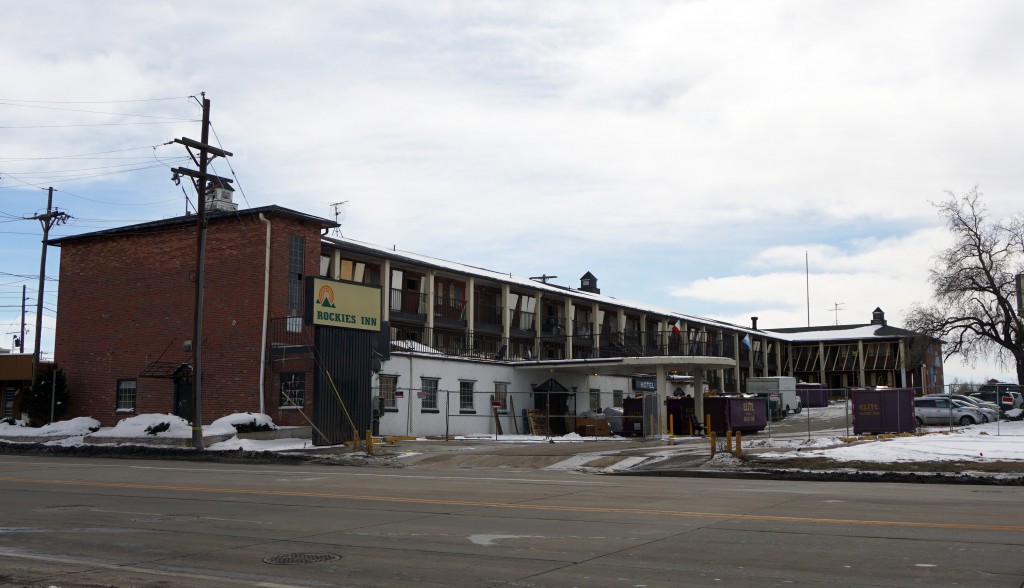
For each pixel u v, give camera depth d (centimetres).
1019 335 4347
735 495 1523
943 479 1891
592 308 5959
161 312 3694
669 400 4053
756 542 1000
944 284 4578
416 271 4816
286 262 3481
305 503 1440
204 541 1063
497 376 4306
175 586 815
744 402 3962
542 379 4547
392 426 3600
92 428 3653
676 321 6738
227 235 3531
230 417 3212
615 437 3875
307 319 3078
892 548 947
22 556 976
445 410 3916
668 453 2498
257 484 1811
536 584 802
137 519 1259
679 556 923
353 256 4322
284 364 3331
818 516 1213
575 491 1617
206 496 1563
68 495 1589
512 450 2791
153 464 2528
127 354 3766
